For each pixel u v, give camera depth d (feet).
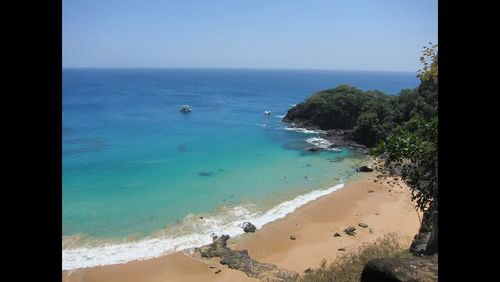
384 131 164.76
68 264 65.72
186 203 95.50
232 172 123.54
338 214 89.30
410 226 81.87
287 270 63.62
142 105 301.84
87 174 119.14
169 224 82.89
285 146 164.14
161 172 122.31
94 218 85.30
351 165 135.03
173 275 63.05
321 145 165.07
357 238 76.74
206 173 122.01
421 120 46.68
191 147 158.40
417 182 44.83
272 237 77.51
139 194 101.71
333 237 77.20
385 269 22.74
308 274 60.90
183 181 113.39
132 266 65.62
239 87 570.05
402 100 176.76
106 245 73.00
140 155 143.13
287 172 125.49
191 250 71.31
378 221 85.15
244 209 92.43
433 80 49.19
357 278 51.62
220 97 394.93
